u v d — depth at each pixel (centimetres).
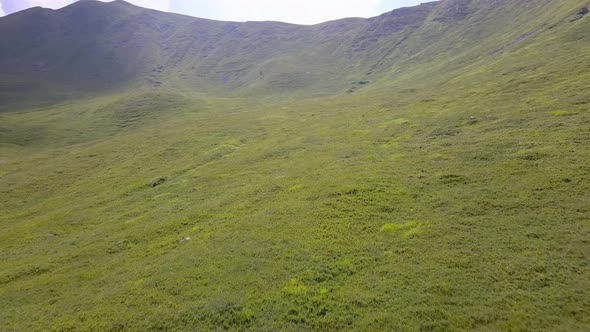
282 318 1833
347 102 11244
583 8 10800
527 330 1532
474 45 15225
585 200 2519
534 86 6366
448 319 1661
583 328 1498
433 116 6206
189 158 6769
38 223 4484
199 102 15838
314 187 3712
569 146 3444
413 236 2459
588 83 5512
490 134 4388
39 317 2170
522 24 14150
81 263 3012
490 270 1977
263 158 5769
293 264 2328
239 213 3450
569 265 1919
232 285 2172
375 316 1748
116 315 2027
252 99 16900
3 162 8500
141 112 13950
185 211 3922
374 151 4812
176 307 2022
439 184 3250
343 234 2641
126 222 3950
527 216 2469
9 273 3000
